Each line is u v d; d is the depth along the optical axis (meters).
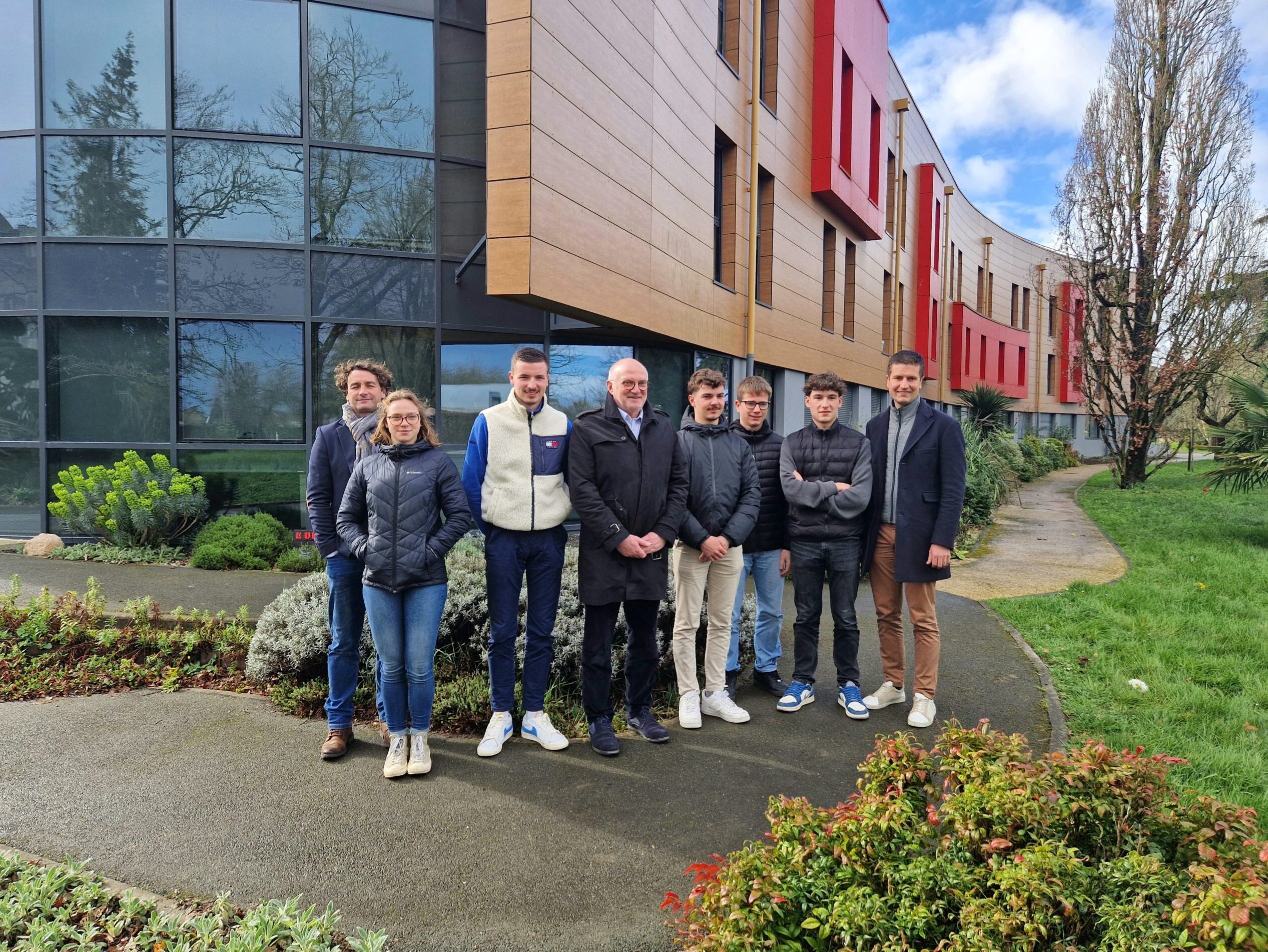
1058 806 2.06
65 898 2.36
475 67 8.84
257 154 8.25
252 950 2.06
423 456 3.41
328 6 8.27
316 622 4.26
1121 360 16.59
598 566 3.56
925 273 23.48
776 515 4.37
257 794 3.12
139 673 4.51
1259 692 4.21
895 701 4.26
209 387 8.34
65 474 7.89
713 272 10.49
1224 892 1.55
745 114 11.52
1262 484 9.83
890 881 1.92
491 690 3.63
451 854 2.68
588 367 9.73
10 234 8.32
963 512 10.78
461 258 8.84
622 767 3.42
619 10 7.90
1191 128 15.31
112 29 8.11
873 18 17.23
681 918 2.06
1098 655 5.04
